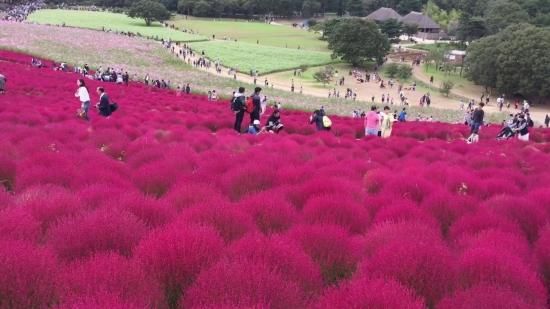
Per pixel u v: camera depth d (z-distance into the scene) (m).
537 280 4.50
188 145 11.80
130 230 4.71
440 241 5.37
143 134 14.38
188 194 6.51
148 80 50.75
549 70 77.19
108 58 71.06
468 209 7.05
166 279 3.98
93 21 126.50
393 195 7.42
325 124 20.36
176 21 148.50
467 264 4.51
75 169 7.84
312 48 115.81
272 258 4.15
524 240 5.95
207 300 3.43
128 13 134.12
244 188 7.75
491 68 82.50
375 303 3.45
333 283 4.74
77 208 5.61
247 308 3.15
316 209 6.07
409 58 111.75
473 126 20.31
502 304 3.68
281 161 9.84
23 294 3.52
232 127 19.70
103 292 3.31
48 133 12.52
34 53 61.66
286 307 3.57
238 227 5.23
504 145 17.56
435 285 4.11
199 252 4.07
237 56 92.81
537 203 7.48
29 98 23.12
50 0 183.38
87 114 18.05
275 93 60.16
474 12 152.00
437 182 8.89
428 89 83.56
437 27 143.00
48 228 5.14
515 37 82.19
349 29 96.44
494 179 9.21
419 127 24.00
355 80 86.00
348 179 8.51
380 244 5.03
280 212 5.88
